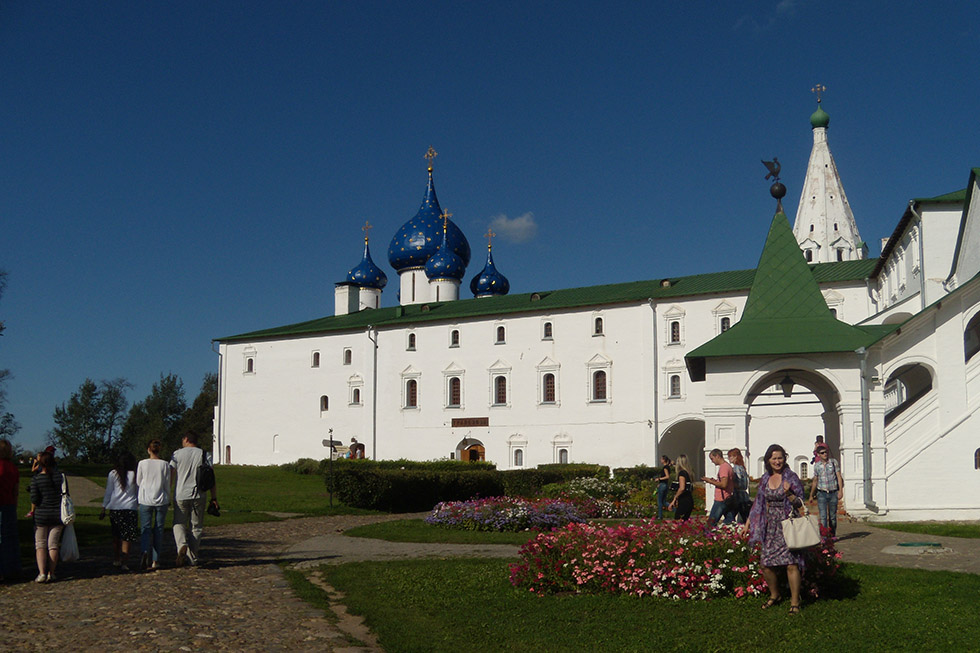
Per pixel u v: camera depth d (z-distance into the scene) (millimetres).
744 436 22203
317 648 10141
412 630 11383
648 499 34469
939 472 23656
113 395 121812
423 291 88312
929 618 10906
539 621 11938
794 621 11227
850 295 56656
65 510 14773
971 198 33125
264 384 80250
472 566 16750
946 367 24422
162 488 16062
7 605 12273
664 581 13242
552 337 66875
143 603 12359
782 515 11805
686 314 61562
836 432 24328
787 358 22438
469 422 69562
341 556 18953
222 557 18312
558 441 65438
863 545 17688
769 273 23594
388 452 72875
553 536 14602
